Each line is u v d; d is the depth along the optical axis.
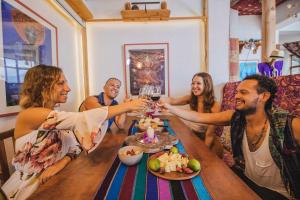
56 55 2.16
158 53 3.02
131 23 3.00
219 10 2.84
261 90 1.02
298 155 0.95
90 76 3.07
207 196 0.67
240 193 0.69
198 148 1.15
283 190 1.05
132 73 3.04
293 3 4.21
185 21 2.99
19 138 0.99
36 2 1.77
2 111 1.29
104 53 3.04
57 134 1.11
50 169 1.00
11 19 1.39
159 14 2.72
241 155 1.21
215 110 1.92
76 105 2.81
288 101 1.42
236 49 3.70
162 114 2.41
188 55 3.03
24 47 1.55
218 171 0.86
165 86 3.05
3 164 1.09
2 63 1.30
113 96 1.99
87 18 2.92
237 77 3.74
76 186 0.75
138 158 0.94
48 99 1.05
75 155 1.17
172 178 0.78
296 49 3.30
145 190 0.72
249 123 1.13
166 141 1.25
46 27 1.92
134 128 1.70
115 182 0.78
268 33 2.38
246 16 4.90
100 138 0.99
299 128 0.94
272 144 1.00
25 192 0.94
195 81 2.01
